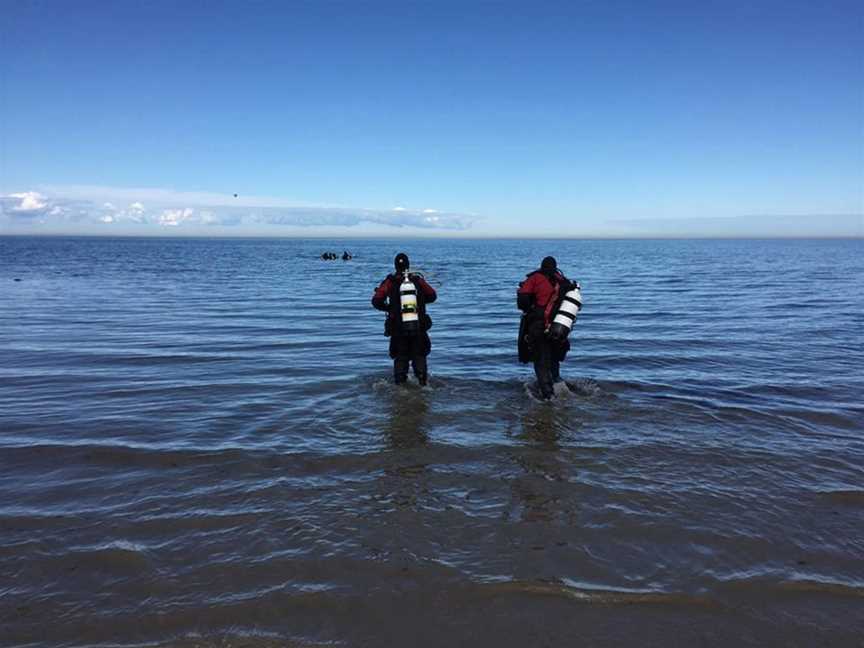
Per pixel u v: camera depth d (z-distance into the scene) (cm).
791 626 277
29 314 1503
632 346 1041
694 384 765
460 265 4891
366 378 798
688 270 4006
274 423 590
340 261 5712
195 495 420
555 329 675
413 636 269
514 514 391
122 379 788
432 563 329
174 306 1722
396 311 743
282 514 389
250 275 3388
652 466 479
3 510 396
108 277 3075
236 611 286
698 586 308
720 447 525
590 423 596
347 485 438
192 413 625
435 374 828
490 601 295
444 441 537
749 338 1136
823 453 512
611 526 374
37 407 649
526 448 519
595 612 286
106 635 269
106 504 405
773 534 365
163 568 324
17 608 288
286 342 1098
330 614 284
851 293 2183
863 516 392
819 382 780
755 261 5609
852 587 308
